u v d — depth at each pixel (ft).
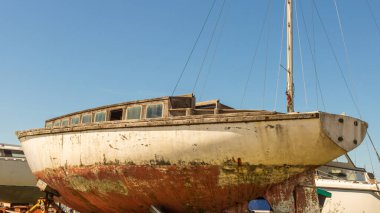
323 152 27.35
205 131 28.68
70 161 37.81
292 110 36.32
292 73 37.35
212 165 29.07
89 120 41.29
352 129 27.78
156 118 30.81
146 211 34.86
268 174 28.53
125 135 32.63
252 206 42.70
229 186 29.53
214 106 33.30
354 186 45.34
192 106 32.81
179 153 29.81
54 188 43.45
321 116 26.20
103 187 35.76
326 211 45.27
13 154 67.10
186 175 30.12
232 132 27.89
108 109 38.70
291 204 28.68
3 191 62.59
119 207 36.68
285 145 27.17
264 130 27.25
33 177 64.54
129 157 32.40
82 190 38.47
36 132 43.21
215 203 30.86
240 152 28.07
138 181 32.58
